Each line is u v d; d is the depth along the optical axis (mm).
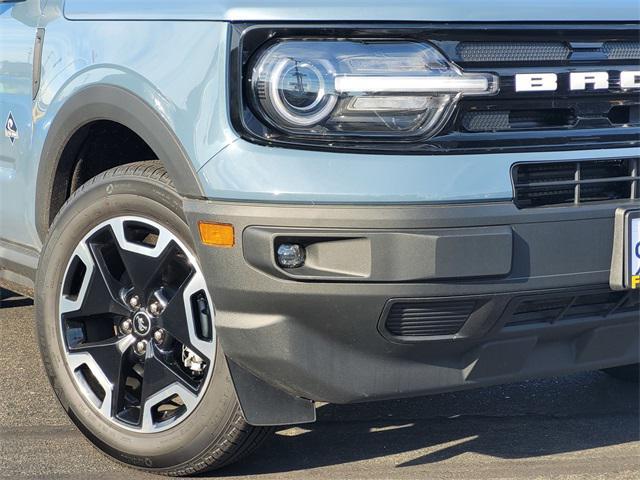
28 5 2996
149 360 2576
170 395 2549
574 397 3188
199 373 2578
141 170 2545
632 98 2482
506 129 2365
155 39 2453
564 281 2348
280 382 2365
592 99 2445
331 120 2271
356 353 2332
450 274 2244
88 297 2662
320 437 2846
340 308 2275
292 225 2238
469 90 2312
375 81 2271
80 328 2721
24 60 2953
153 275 2533
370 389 2348
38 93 2869
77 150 2795
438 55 2311
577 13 2424
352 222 2225
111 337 2730
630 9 2490
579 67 2430
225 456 2520
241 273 2301
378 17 2289
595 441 2836
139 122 2445
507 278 2295
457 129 2316
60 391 2723
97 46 2613
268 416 2416
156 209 2496
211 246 2326
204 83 2322
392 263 2232
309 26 2279
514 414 3041
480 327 2324
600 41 2453
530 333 2416
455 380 2402
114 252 2670
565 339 2527
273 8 2285
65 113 2699
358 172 2238
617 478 2584
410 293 2250
